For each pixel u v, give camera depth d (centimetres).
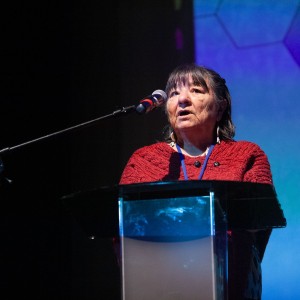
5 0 790
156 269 356
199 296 348
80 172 796
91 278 787
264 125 716
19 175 793
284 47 722
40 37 800
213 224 350
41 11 800
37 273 788
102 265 787
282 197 698
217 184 340
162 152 457
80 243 791
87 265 788
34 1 800
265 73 724
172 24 775
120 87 796
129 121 783
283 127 711
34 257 789
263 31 731
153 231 360
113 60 801
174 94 462
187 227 354
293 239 686
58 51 804
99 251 788
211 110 457
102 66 804
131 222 364
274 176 705
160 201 361
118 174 786
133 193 362
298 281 680
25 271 788
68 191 797
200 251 351
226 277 352
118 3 802
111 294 784
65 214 793
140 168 452
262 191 348
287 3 727
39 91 798
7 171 790
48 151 798
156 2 788
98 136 795
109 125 792
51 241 791
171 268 354
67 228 793
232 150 444
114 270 785
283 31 725
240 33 739
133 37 795
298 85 714
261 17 733
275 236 690
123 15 800
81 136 800
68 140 800
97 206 390
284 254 686
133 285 359
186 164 446
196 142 460
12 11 793
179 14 771
